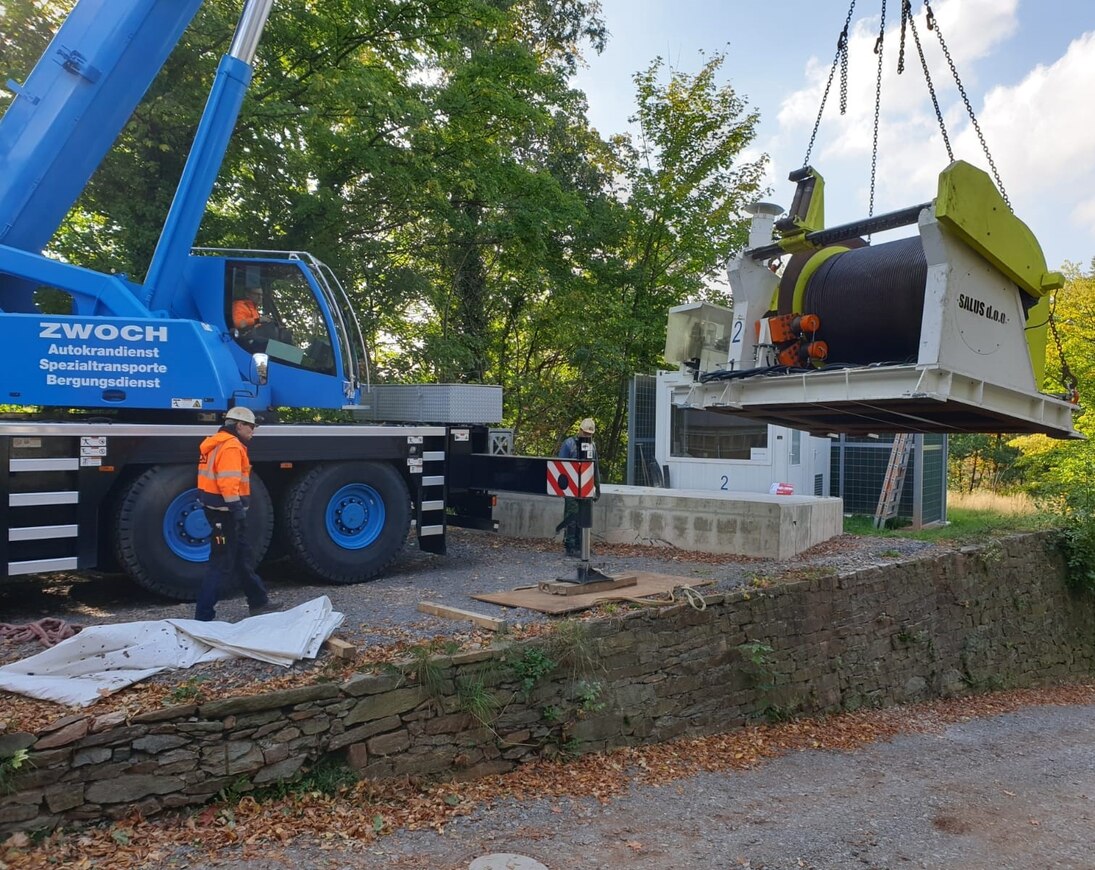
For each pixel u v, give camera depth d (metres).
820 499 11.38
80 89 7.59
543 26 22.25
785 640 8.62
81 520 7.01
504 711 6.15
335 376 8.65
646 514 11.14
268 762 5.07
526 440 22.28
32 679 4.92
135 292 7.82
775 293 7.04
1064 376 6.70
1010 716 10.41
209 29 10.66
